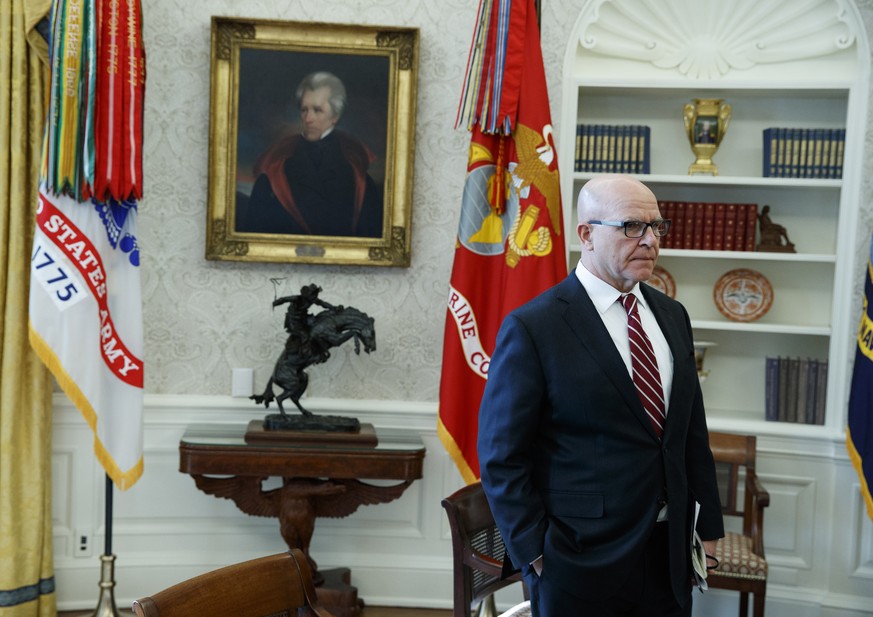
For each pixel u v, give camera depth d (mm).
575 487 2127
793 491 4016
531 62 3648
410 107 3963
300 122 3969
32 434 3717
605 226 2162
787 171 4000
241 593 1826
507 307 3637
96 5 3381
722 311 4199
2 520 3641
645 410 2156
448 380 3699
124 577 3996
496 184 3662
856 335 3916
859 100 3885
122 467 3541
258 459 3549
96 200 3428
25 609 3701
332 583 3891
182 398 4016
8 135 3641
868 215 3879
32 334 3373
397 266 4016
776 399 4074
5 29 3609
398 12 4008
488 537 2678
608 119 4266
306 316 3719
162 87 3957
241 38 3926
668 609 2182
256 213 3980
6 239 3652
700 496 2307
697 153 4062
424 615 4020
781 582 4031
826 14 3930
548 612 2104
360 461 3586
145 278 4004
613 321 2234
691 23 4043
